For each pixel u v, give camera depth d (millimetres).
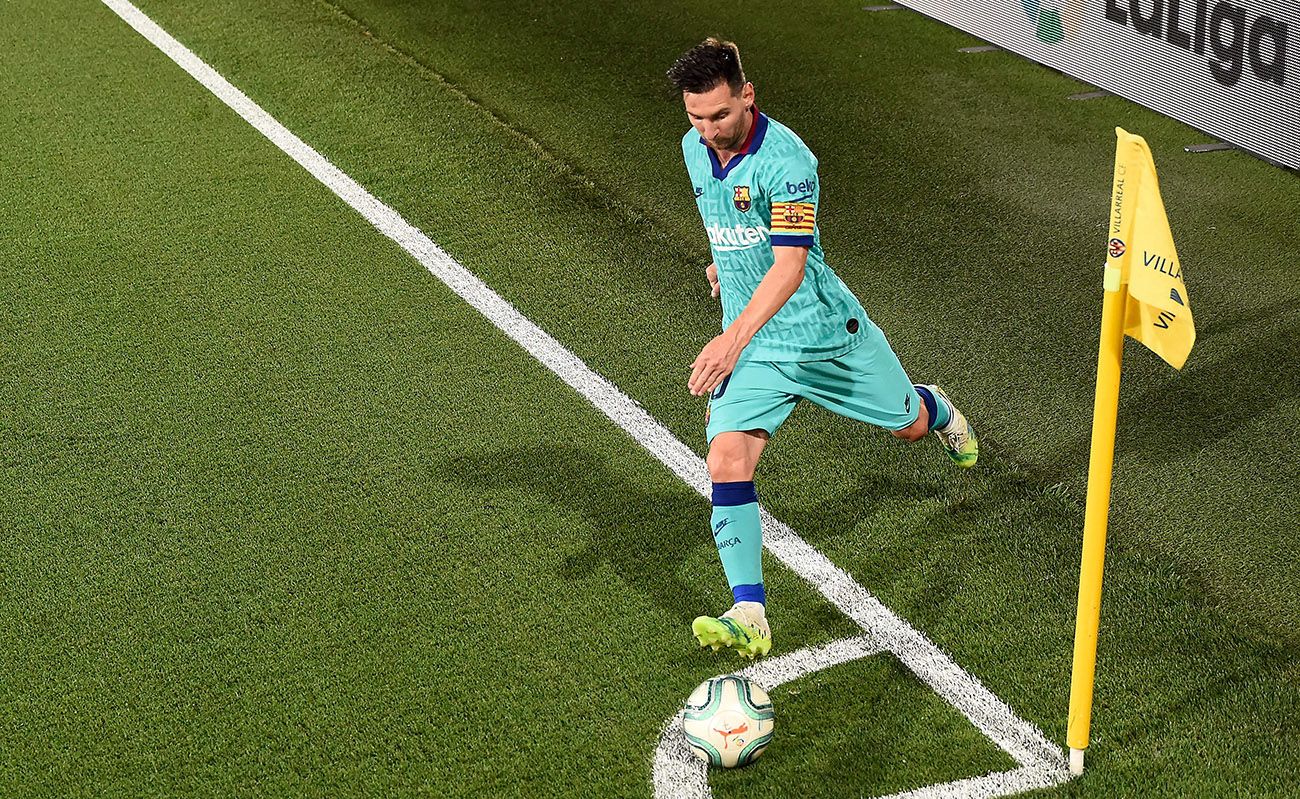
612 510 10445
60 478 10969
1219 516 10258
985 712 8469
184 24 20562
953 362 12469
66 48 19688
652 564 9836
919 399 9734
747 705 8031
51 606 9570
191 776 8172
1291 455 10922
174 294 13672
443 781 8094
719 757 8000
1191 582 9578
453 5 21453
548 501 10578
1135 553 9883
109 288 13781
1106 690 8609
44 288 13773
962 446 10383
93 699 8758
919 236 14734
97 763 8266
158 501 10672
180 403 11945
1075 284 13656
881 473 10820
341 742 8391
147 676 8938
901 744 8258
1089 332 12820
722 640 8055
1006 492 10578
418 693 8750
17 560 10047
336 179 16016
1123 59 17812
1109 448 7043
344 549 10094
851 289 13773
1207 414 11508
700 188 8453
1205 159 16359
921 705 8547
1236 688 8586
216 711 8641
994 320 13109
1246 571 9672
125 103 17938
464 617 9383
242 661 9047
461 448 11273
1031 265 14055
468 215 15242
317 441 11391
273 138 17016
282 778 8141
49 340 12906
